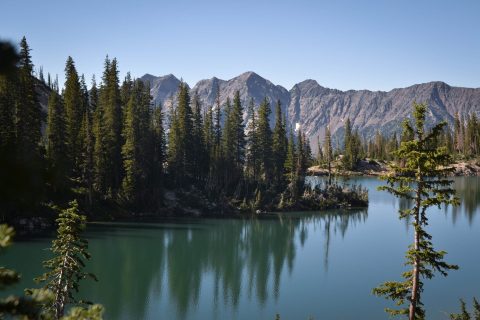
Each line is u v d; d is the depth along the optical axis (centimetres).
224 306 3931
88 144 7200
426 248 2230
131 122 7925
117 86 8525
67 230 2319
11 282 479
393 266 5250
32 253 4912
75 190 6881
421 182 2247
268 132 10544
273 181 10338
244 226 7681
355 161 17562
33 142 5944
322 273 4991
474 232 7200
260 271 5075
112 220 7262
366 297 4169
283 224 7962
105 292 4150
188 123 9619
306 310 3856
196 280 4681
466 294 4156
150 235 6556
